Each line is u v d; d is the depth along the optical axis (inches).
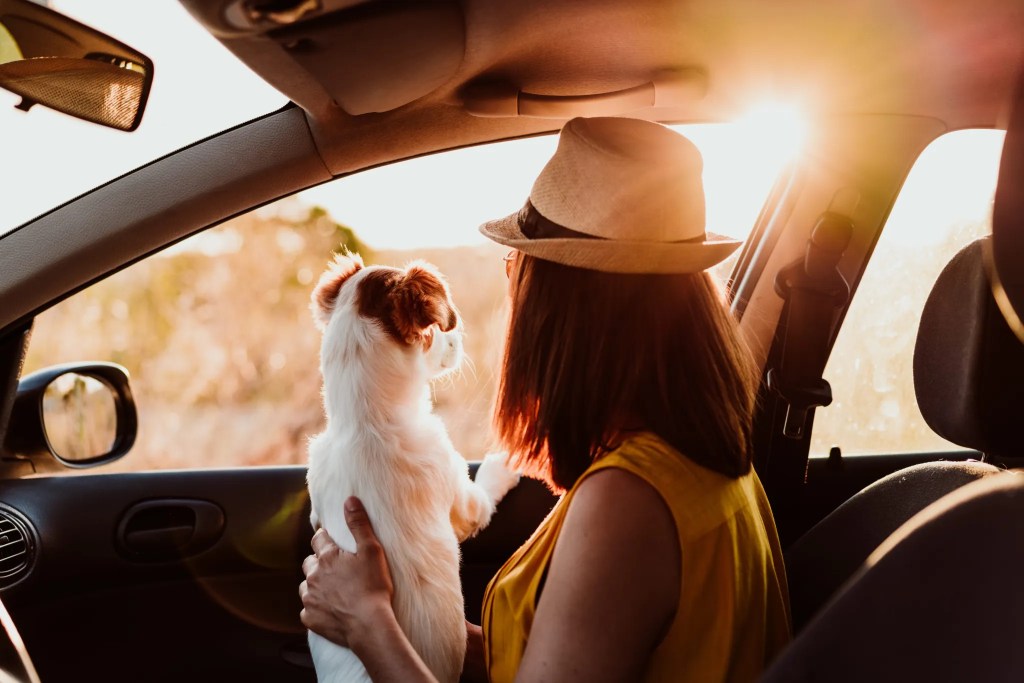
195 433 267.4
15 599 84.6
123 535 90.6
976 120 83.2
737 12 63.3
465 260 249.9
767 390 89.4
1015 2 61.9
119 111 65.9
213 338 279.4
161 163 71.2
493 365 62.6
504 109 74.5
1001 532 35.4
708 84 76.5
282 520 95.9
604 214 51.9
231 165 71.5
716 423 50.9
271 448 269.0
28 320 70.2
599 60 70.7
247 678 93.8
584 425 52.7
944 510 37.9
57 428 90.7
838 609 38.0
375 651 64.3
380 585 68.0
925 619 36.0
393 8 51.8
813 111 83.4
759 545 51.8
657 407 50.6
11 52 61.2
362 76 59.6
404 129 75.6
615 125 55.4
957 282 73.0
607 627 45.2
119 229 69.9
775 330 89.0
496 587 55.4
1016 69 74.0
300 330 283.4
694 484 48.4
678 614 46.8
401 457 87.9
